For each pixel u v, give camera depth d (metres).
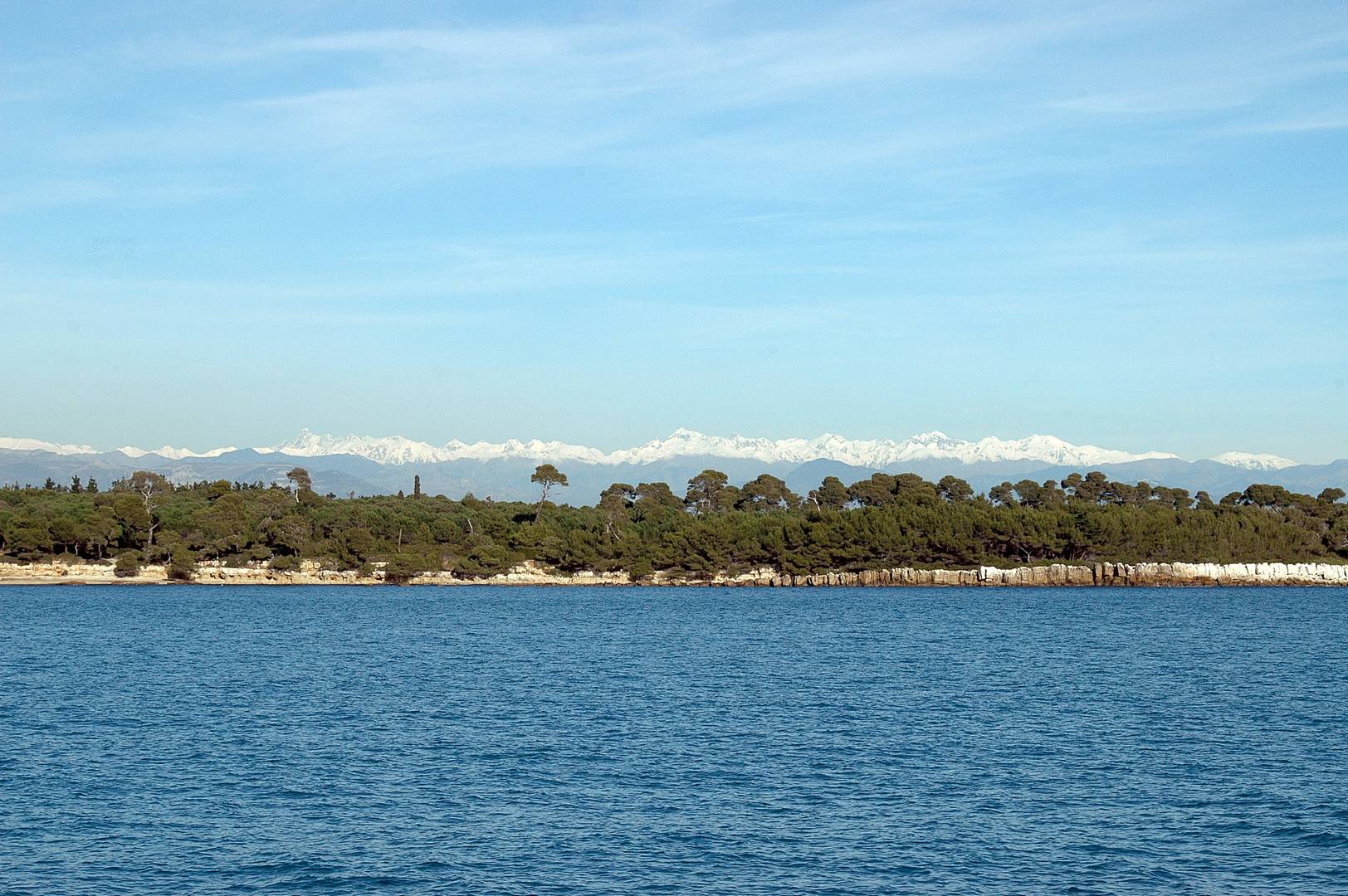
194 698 91.31
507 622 188.62
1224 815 53.69
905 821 52.66
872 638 155.25
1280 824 52.09
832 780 60.75
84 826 51.69
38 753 67.38
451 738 72.81
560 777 61.44
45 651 131.25
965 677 107.12
